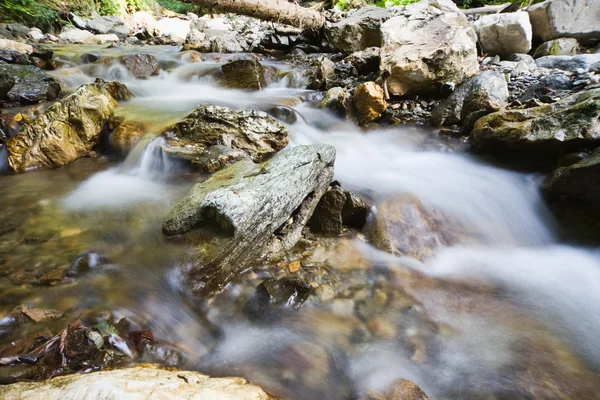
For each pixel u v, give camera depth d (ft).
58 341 6.59
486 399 6.64
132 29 46.39
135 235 10.43
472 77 19.06
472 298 9.46
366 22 29.43
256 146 15.05
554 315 8.93
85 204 12.18
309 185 11.12
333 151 12.42
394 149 17.99
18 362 6.17
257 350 7.51
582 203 12.39
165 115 16.96
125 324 7.41
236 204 8.94
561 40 22.18
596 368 7.40
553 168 13.98
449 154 16.88
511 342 8.00
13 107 17.52
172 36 43.19
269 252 10.41
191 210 9.71
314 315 8.59
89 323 7.29
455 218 12.95
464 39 19.93
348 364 7.29
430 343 7.89
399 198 13.23
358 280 9.90
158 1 63.52
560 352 7.77
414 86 20.65
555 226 12.95
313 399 6.46
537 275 10.71
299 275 9.88
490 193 14.14
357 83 23.35
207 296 8.68
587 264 11.31
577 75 17.49
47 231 10.54
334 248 11.20
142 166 14.66
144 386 5.19
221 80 24.98
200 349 7.34
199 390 5.39
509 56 23.03
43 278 8.54
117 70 25.11
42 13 37.88
